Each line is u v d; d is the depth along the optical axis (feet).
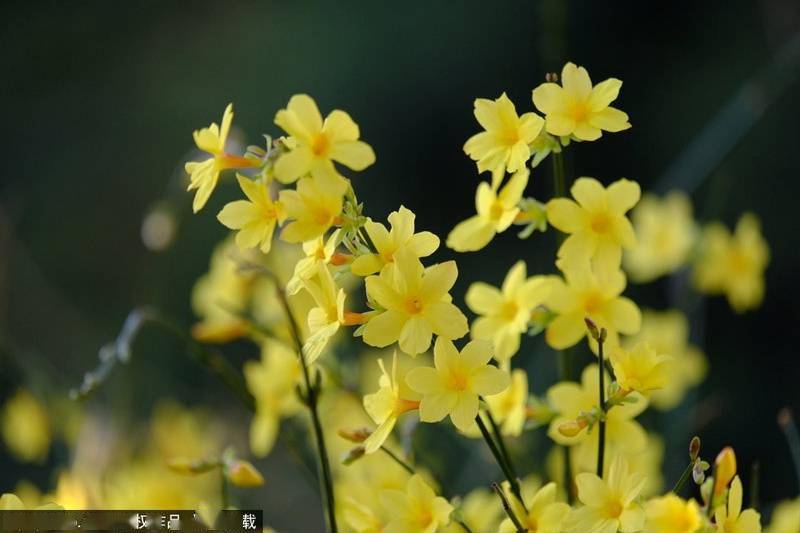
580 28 9.96
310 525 5.45
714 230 4.05
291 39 9.98
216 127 2.67
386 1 9.65
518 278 2.83
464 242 2.79
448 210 9.52
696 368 3.57
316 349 2.61
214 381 6.69
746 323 8.15
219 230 8.53
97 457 3.58
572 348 2.87
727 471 2.68
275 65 10.02
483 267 7.97
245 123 10.07
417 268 2.60
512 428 2.82
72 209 10.03
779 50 5.65
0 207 4.97
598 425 2.77
